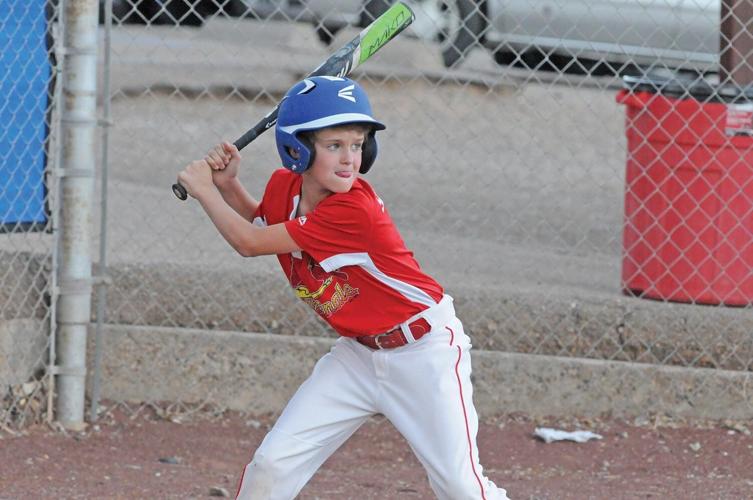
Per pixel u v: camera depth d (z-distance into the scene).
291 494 13.06
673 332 21.20
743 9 23.45
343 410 13.06
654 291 22.62
